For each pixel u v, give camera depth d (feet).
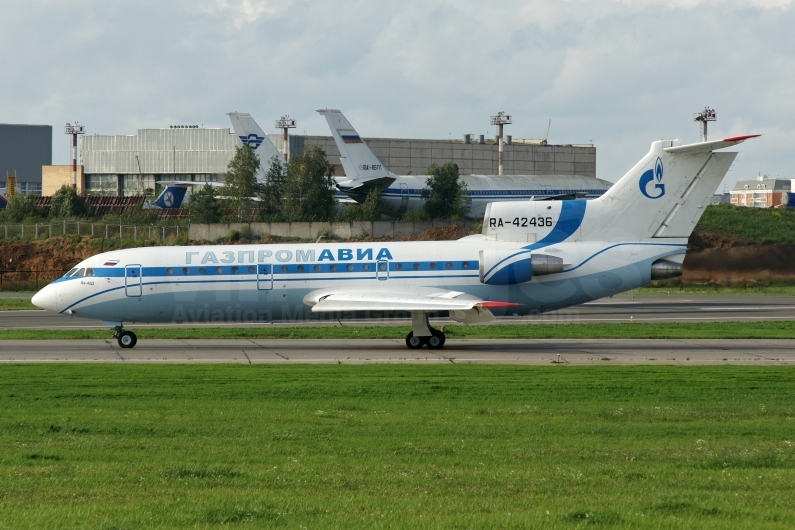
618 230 432.66
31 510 138.21
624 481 158.71
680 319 564.30
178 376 314.14
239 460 177.78
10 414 235.20
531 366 344.49
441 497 147.13
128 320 438.81
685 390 280.72
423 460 177.47
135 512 136.26
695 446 192.44
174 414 235.20
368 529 127.24
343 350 414.62
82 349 422.00
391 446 191.52
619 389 282.15
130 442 196.85
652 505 140.26
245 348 424.46
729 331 482.69
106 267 436.35
